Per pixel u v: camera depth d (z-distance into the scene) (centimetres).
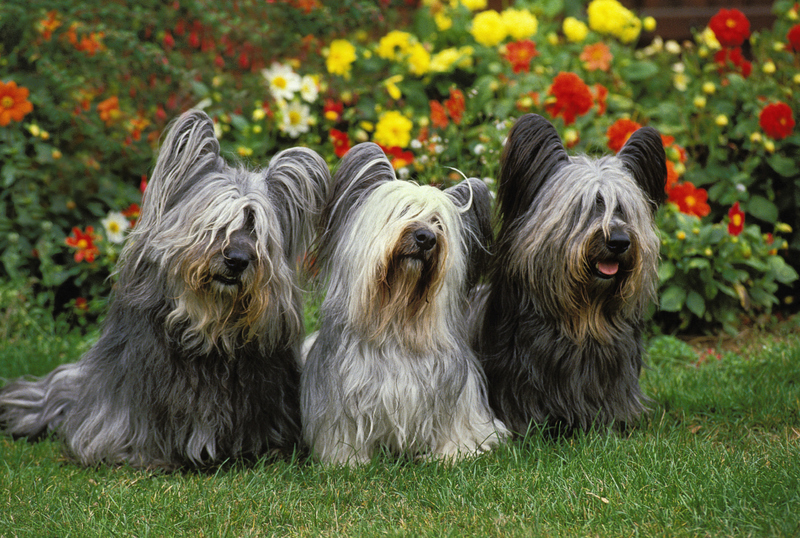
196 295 373
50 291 633
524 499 345
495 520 329
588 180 398
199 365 391
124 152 675
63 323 627
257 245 372
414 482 372
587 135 654
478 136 668
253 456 409
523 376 428
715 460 370
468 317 464
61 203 653
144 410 395
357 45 782
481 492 354
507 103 685
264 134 692
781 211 673
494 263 435
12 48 689
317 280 418
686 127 679
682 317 610
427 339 391
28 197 638
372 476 379
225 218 368
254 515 341
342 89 716
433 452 402
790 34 671
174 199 384
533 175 416
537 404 430
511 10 747
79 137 676
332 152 691
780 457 363
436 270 379
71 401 447
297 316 403
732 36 675
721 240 604
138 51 652
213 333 379
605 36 799
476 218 417
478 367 428
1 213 638
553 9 816
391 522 333
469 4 802
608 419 433
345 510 350
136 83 696
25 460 416
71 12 648
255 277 371
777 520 302
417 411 393
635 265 397
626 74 737
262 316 380
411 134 697
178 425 394
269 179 398
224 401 394
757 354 545
